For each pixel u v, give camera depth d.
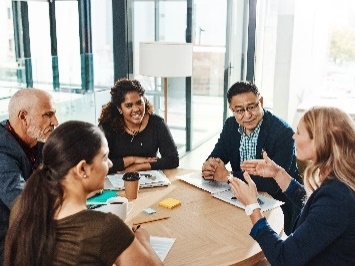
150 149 2.57
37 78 3.40
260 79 5.23
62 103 3.38
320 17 5.14
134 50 4.40
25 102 1.67
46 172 1.06
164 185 2.14
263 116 2.35
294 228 1.53
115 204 1.60
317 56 5.32
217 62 5.80
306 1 4.77
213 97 5.92
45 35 3.96
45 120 1.71
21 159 1.69
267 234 1.40
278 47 4.56
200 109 5.95
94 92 3.78
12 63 3.34
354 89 5.29
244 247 1.52
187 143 5.32
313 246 1.28
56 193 1.04
